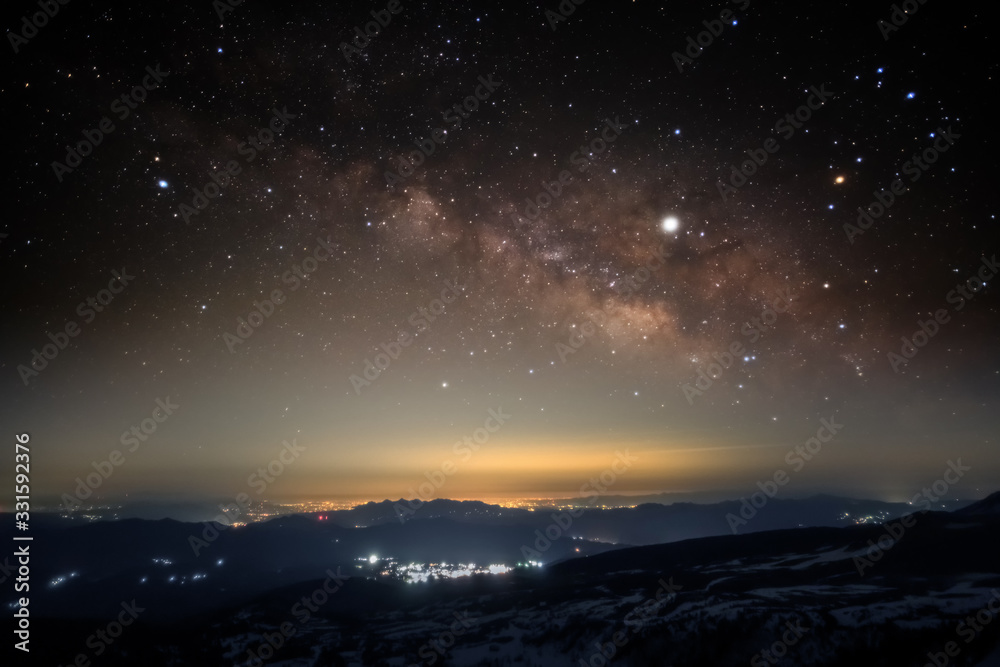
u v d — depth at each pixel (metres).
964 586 21.62
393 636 22.50
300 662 20.33
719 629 19.47
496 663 19.59
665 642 19.34
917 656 17.12
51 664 19.28
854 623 18.97
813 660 17.50
